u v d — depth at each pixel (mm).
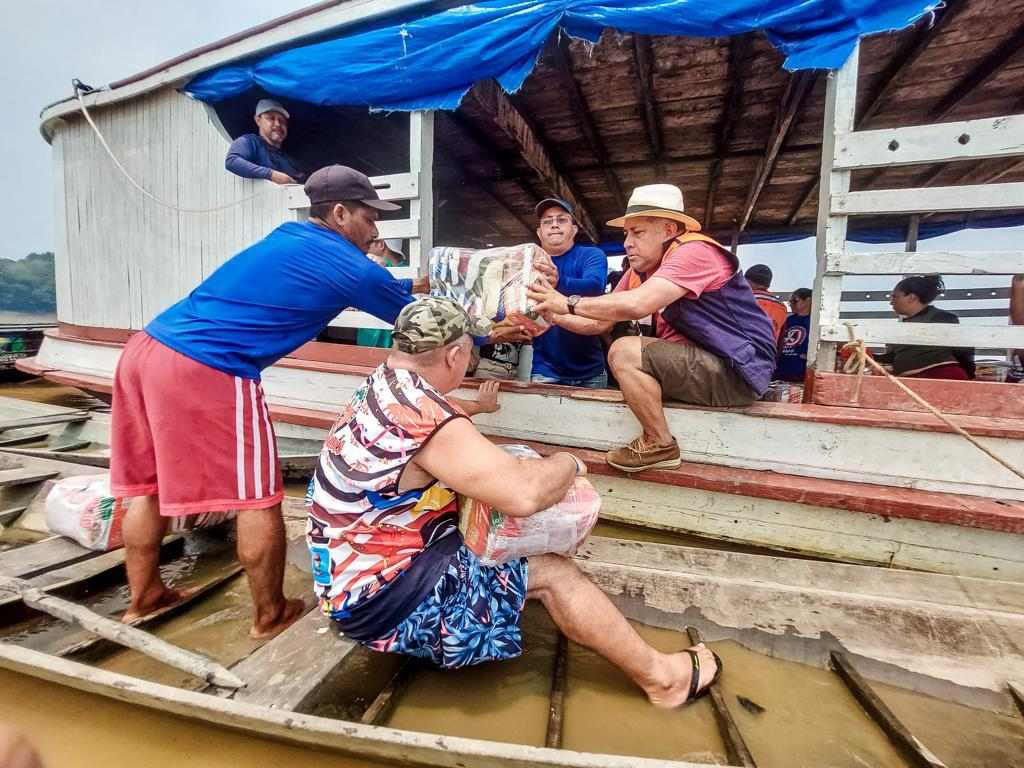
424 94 3113
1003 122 2209
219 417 1712
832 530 2307
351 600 1420
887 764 1356
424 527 1464
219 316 1737
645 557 2109
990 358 6926
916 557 2209
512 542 1421
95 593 2129
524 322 2146
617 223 2395
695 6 2537
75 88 4227
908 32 3283
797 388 3461
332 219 1942
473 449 1321
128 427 1824
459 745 1103
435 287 2240
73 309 4816
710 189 6594
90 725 1367
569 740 1416
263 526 1782
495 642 1496
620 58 3645
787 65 2508
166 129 4016
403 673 1593
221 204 3867
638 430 2623
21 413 4742
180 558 2453
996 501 2137
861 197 2408
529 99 4266
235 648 1788
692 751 1388
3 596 1755
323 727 1151
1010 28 3207
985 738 1465
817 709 1560
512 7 2805
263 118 3957
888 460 2268
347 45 3109
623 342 2379
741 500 2426
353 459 1381
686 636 1885
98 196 4477
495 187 6508
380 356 3277
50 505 2293
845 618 1775
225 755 1267
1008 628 1672
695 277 2113
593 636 1478
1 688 1508
